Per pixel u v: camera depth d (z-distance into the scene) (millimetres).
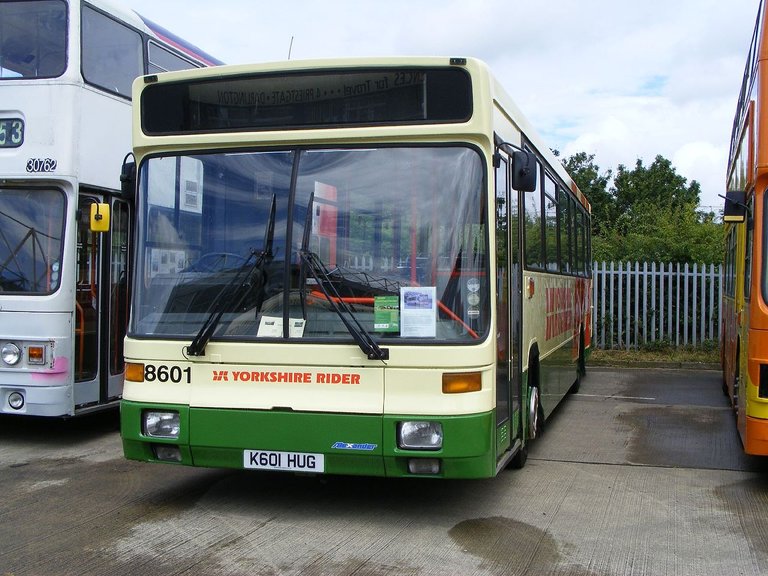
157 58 10320
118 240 9258
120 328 9297
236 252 5852
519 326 6977
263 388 5645
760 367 6461
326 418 5492
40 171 8391
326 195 5746
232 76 5988
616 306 18672
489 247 5605
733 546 5531
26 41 8586
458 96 5621
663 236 19594
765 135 6562
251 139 5887
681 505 6559
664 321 18344
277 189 5832
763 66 6652
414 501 6527
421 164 5656
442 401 5398
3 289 8453
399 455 5387
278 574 4855
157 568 4953
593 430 9922
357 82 5758
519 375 6957
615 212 34406
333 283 5625
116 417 10547
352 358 5508
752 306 6539
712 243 19109
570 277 11438
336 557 5168
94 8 8867
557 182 10094
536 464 7996
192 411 5727
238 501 6469
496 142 6051
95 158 8789
